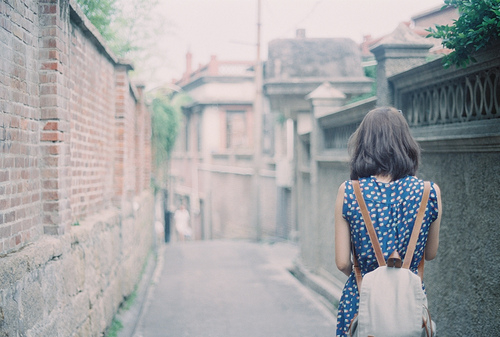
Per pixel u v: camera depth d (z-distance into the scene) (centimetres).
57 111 337
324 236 834
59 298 333
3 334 236
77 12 399
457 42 337
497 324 320
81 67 460
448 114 407
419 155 228
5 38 274
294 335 579
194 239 2803
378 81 536
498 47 315
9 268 247
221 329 603
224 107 2564
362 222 213
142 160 1007
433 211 213
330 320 647
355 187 218
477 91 370
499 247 318
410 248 209
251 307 719
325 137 848
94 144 524
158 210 1827
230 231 2233
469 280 358
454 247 383
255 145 1712
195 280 945
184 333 586
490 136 313
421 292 199
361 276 218
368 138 225
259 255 1312
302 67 1171
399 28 518
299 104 1155
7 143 276
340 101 853
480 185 345
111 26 744
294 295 801
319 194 859
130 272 702
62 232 349
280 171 1549
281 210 1695
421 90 461
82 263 401
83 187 478
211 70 2591
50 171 339
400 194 214
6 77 275
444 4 345
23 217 302
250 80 2603
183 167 3047
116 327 541
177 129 1384
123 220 630
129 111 745
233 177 2191
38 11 334
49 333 310
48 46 335
